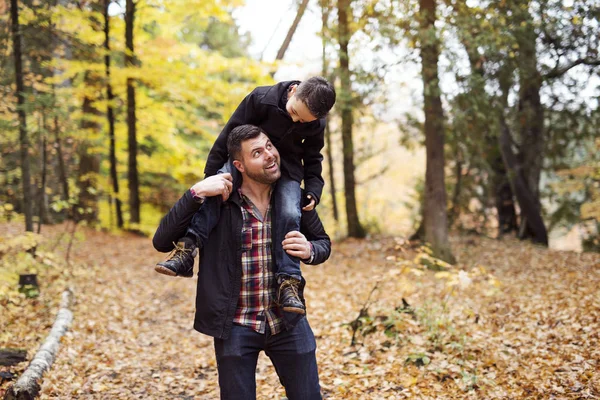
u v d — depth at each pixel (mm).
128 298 8055
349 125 13766
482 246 12625
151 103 14133
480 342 5062
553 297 6863
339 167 22344
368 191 21750
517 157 14586
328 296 8070
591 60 10812
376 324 5617
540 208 15703
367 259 11117
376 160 21859
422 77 9156
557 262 10039
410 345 5059
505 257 10992
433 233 10219
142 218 18281
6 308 6340
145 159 15859
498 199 16453
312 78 2514
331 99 2490
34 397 4098
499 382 4133
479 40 8539
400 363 4672
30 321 6254
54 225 13836
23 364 4816
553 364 4348
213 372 5047
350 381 4430
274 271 2506
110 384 4672
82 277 8812
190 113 15461
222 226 2510
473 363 4555
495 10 8969
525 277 8727
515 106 12977
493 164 15977
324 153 19547
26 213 7285
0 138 8414
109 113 14125
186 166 15289
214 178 2451
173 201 19359
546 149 14219
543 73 11148
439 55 8977
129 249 11984
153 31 14930
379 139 20656
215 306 2441
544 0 9344
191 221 2455
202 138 18203
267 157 2469
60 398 4250
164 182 18922
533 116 12789
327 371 4758
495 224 18406
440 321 5289
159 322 7023
